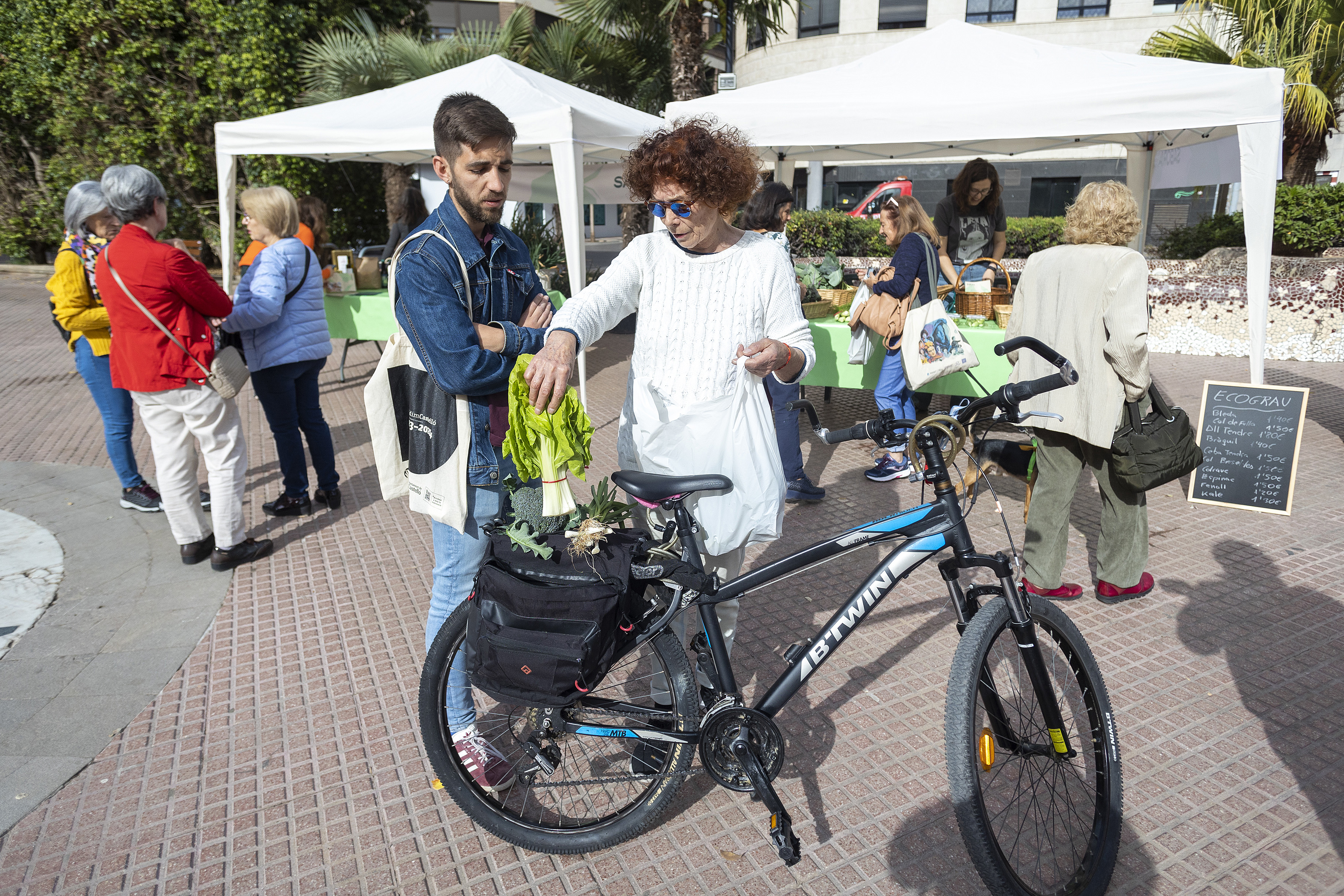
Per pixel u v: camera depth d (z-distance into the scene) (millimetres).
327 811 2297
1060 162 20672
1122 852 2061
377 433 2141
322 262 7156
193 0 12617
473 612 1863
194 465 3871
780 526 2186
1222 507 4371
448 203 2025
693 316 2088
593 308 2012
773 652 3031
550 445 1854
